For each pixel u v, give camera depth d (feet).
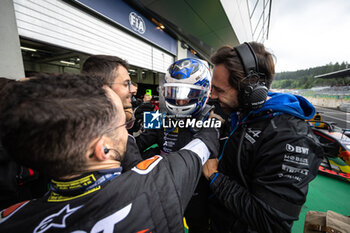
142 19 10.41
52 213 0.95
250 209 1.52
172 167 1.29
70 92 0.92
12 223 0.91
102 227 0.90
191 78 2.28
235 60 1.65
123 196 1.00
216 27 14.48
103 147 1.04
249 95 1.65
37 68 23.38
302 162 1.42
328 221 2.77
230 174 2.13
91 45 7.31
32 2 5.10
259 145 1.70
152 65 12.27
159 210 1.08
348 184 8.42
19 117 0.76
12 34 4.33
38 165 0.91
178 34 14.88
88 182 1.03
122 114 1.26
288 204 1.36
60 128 0.83
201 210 2.50
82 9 6.79
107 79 2.67
